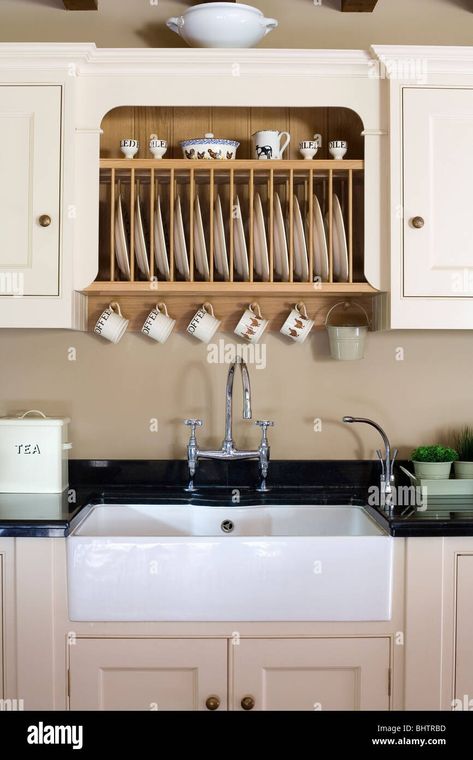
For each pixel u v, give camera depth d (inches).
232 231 79.9
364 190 80.6
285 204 89.5
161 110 89.7
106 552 71.0
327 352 90.2
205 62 79.2
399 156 79.2
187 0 90.0
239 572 71.1
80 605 71.1
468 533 71.4
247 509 83.3
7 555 71.8
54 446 84.8
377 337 90.3
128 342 90.0
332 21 90.4
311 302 89.4
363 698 71.8
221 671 71.5
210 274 80.7
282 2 90.2
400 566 72.1
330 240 80.7
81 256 79.8
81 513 77.2
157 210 80.7
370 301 89.0
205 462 89.7
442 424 90.6
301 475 89.6
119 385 90.2
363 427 90.4
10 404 90.2
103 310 89.2
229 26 80.7
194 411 90.4
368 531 79.9
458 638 72.1
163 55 78.8
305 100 80.1
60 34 90.4
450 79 79.4
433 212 79.4
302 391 90.4
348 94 80.4
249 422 90.5
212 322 85.7
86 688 71.5
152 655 71.3
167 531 83.4
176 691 71.6
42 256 78.7
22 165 78.8
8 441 84.7
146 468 89.7
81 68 79.6
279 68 79.7
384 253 80.4
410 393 90.5
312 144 82.1
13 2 90.2
